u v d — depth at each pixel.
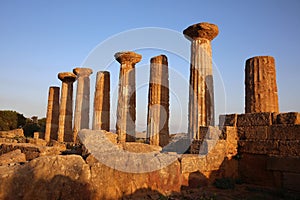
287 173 10.39
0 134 32.38
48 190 6.62
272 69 13.04
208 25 14.48
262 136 11.47
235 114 12.59
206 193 9.43
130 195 7.92
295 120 10.61
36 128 45.53
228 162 11.69
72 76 29.89
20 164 7.67
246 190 10.39
